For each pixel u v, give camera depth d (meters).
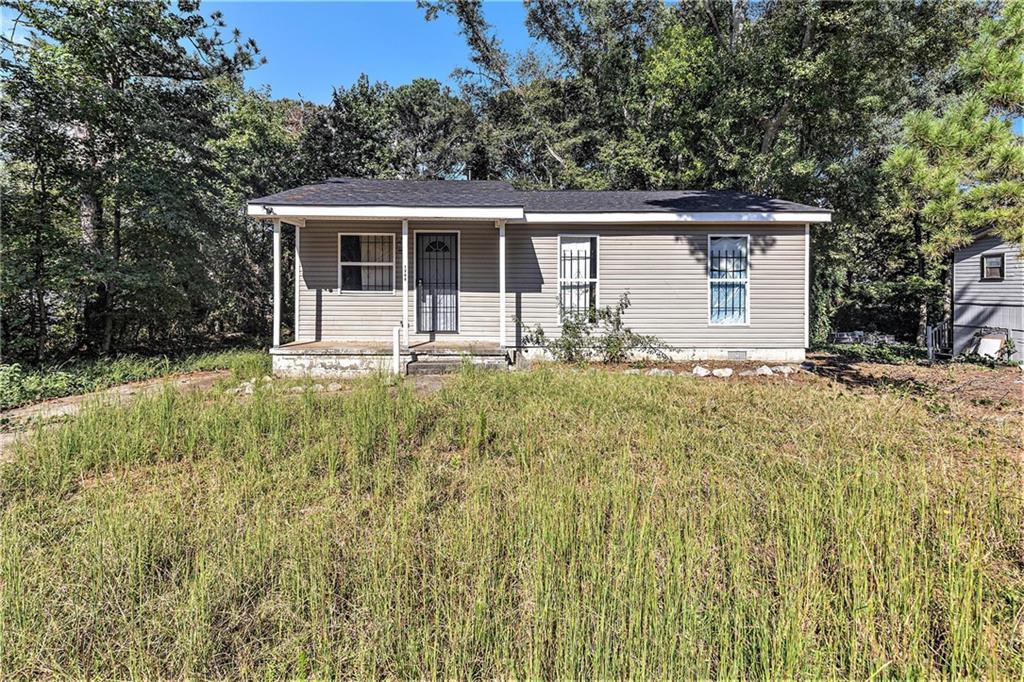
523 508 2.77
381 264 9.88
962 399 6.50
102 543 2.49
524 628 1.94
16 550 2.46
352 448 3.98
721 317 9.83
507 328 9.92
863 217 14.30
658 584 2.10
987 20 5.02
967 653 1.81
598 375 7.11
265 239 17.94
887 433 4.53
